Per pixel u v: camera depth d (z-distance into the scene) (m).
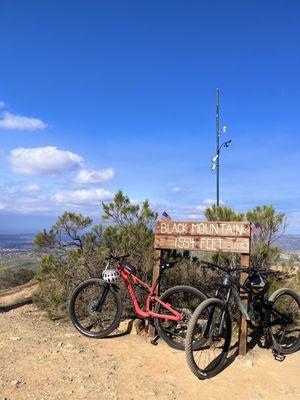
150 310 3.80
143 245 4.80
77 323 3.98
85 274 4.75
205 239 3.72
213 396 2.77
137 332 3.98
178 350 3.58
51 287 4.91
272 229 5.12
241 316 3.50
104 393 2.72
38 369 3.07
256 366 3.28
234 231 3.63
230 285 3.39
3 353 3.40
